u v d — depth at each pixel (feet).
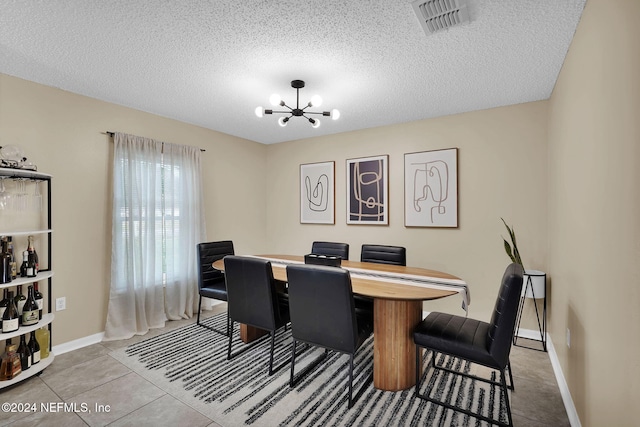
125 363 8.25
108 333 9.76
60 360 8.42
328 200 14.37
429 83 8.79
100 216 9.88
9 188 8.04
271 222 16.21
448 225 11.45
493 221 10.69
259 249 15.90
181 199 11.94
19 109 8.27
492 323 5.96
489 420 5.90
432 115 11.55
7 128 8.06
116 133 10.05
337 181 14.14
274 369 7.89
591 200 5.13
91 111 9.73
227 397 6.69
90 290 9.61
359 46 6.88
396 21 5.98
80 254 9.41
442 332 6.43
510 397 6.70
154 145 11.06
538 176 10.00
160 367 8.03
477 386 7.14
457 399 6.63
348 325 6.31
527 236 10.14
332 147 14.26
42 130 8.68
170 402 6.51
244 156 15.12
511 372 7.30
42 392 6.88
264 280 7.50
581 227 5.74
